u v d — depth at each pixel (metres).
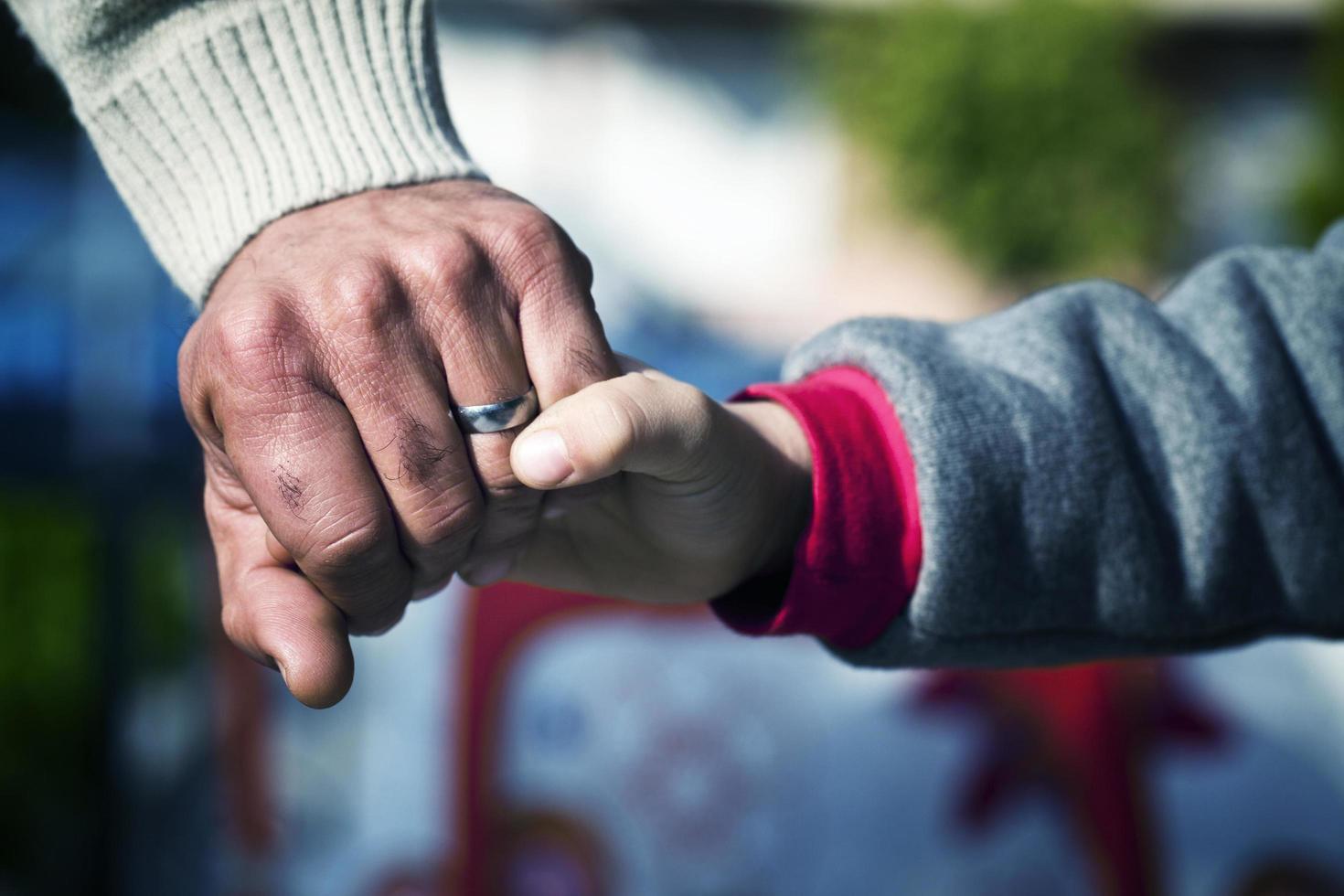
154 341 2.03
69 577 3.05
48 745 2.71
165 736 2.08
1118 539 0.80
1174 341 0.87
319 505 0.64
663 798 1.83
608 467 0.66
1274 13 7.66
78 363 1.99
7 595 2.96
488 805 1.85
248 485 0.65
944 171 6.84
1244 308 0.88
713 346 2.27
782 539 0.82
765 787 1.82
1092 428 0.81
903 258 7.20
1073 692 1.78
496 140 7.11
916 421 0.78
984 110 6.80
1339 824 1.77
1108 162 6.85
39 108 2.54
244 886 1.92
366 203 0.71
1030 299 0.93
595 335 0.70
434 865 1.85
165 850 2.02
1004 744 1.80
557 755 1.85
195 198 0.74
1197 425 0.83
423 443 0.65
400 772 1.88
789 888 1.81
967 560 0.77
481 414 0.67
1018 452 0.79
